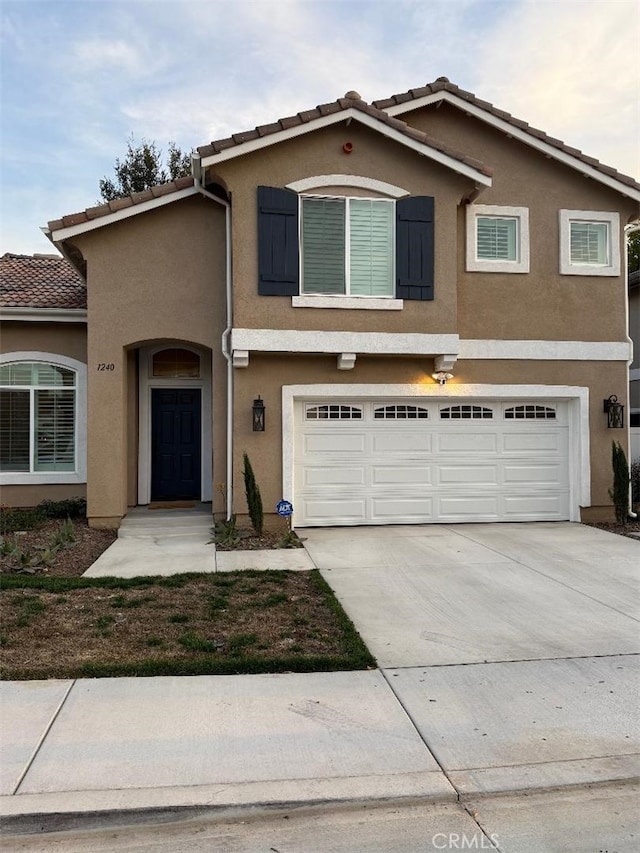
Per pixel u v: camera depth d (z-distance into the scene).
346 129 10.62
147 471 12.83
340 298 10.52
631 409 17.56
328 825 3.32
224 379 11.30
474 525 11.52
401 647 5.59
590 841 3.20
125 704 4.46
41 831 3.24
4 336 12.73
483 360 11.52
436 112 11.88
